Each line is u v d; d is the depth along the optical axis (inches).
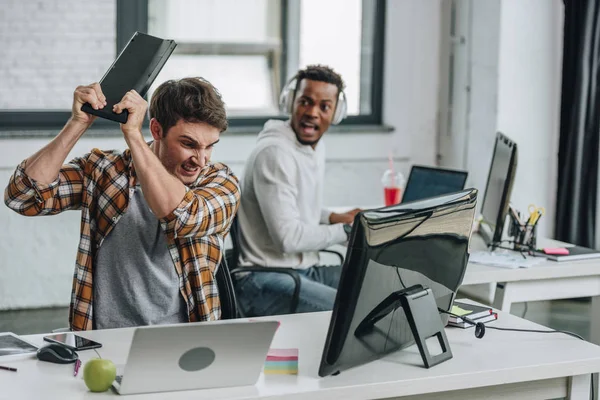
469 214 85.0
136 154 85.4
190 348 67.9
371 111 224.2
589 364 81.4
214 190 92.7
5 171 193.0
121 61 89.6
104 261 91.7
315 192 143.1
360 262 70.7
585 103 197.5
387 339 78.0
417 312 78.0
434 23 223.1
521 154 207.2
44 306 201.2
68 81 200.1
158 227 91.8
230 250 137.3
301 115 138.8
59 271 201.2
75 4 198.2
